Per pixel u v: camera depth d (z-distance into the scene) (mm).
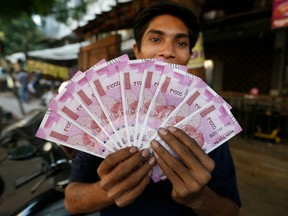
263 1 4441
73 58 6559
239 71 6648
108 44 3430
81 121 644
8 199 2844
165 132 597
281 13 3141
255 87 6438
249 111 5574
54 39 12945
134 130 647
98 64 646
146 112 652
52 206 1619
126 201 630
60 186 1726
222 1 4738
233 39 6637
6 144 2918
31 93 13742
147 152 617
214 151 876
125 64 649
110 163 605
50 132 630
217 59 6992
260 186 3270
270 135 5195
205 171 588
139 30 975
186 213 877
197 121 649
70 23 7461
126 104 652
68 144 638
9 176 3387
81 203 818
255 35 6207
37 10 6676
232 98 5984
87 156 924
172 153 646
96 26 4863
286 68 5957
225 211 757
